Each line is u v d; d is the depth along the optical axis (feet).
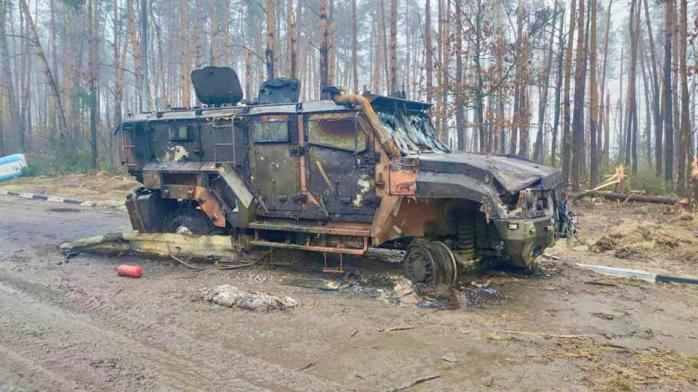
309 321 17.72
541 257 28.14
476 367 14.23
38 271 24.23
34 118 189.16
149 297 20.21
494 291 21.71
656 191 58.29
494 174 19.43
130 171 28.84
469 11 74.95
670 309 19.65
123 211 45.70
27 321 17.42
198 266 25.58
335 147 22.76
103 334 16.35
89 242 28.48
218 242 25.98
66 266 25.40
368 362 14.44
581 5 60.90
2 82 124.98
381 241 21.76
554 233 21.99
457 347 15.62
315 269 24.76
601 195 53.83
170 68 135.64
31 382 13.08
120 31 120.16
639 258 28.12
